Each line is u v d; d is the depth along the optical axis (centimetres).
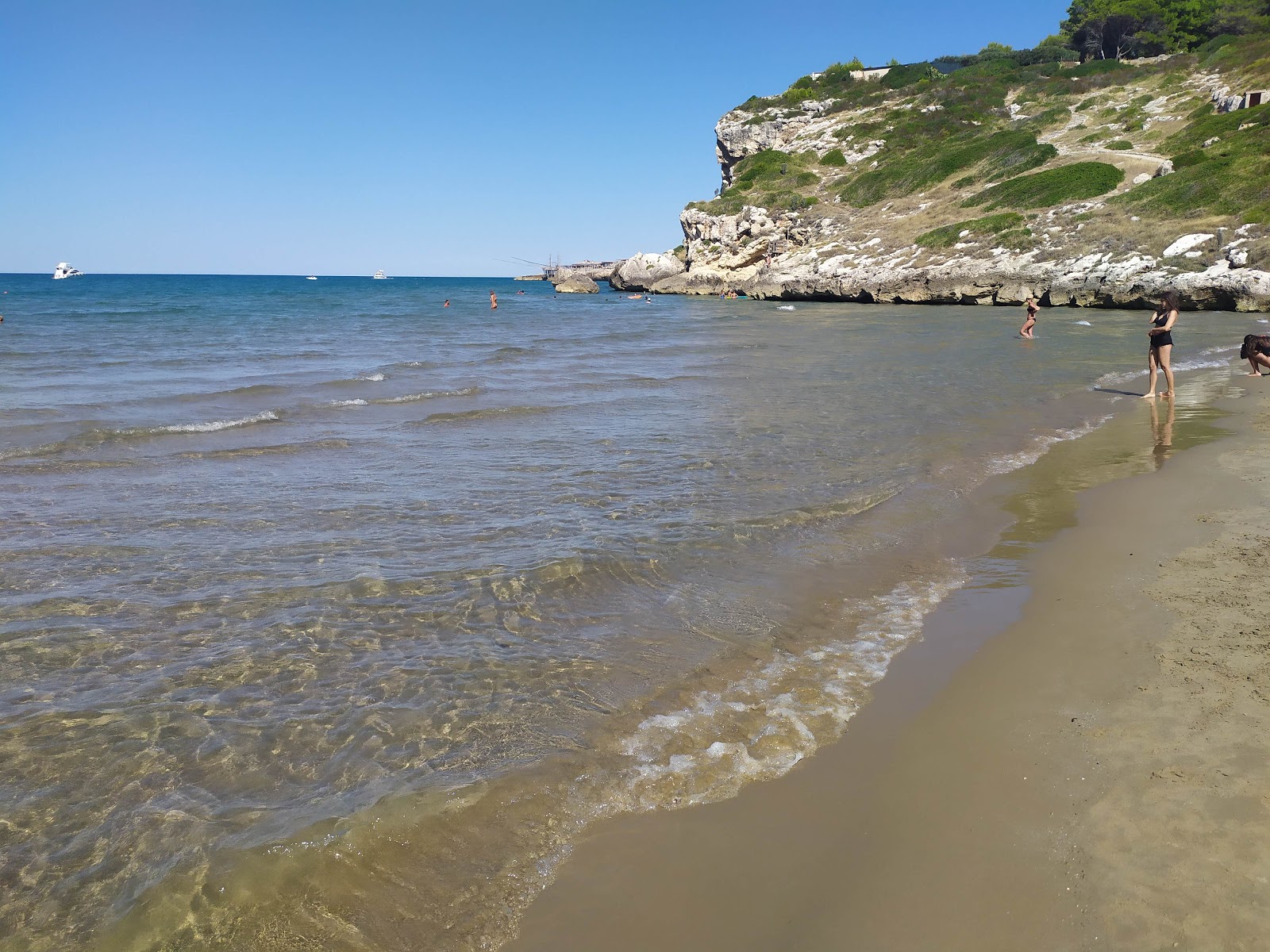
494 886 298
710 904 289
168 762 375
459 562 625
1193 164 4328
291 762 375
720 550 655
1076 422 1183
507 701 428
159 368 1933
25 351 2305
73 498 802
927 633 505
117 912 285
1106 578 583
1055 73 7119
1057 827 319
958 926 274
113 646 491
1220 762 351
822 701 426
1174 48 7119
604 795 350
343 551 652
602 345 2536
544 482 866
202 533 695
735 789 354
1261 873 287
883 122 7212
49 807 342
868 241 5228
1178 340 2316
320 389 1570
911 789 350
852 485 845
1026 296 3916
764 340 2641
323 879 301
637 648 489
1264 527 679
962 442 1048
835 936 272
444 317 4250
